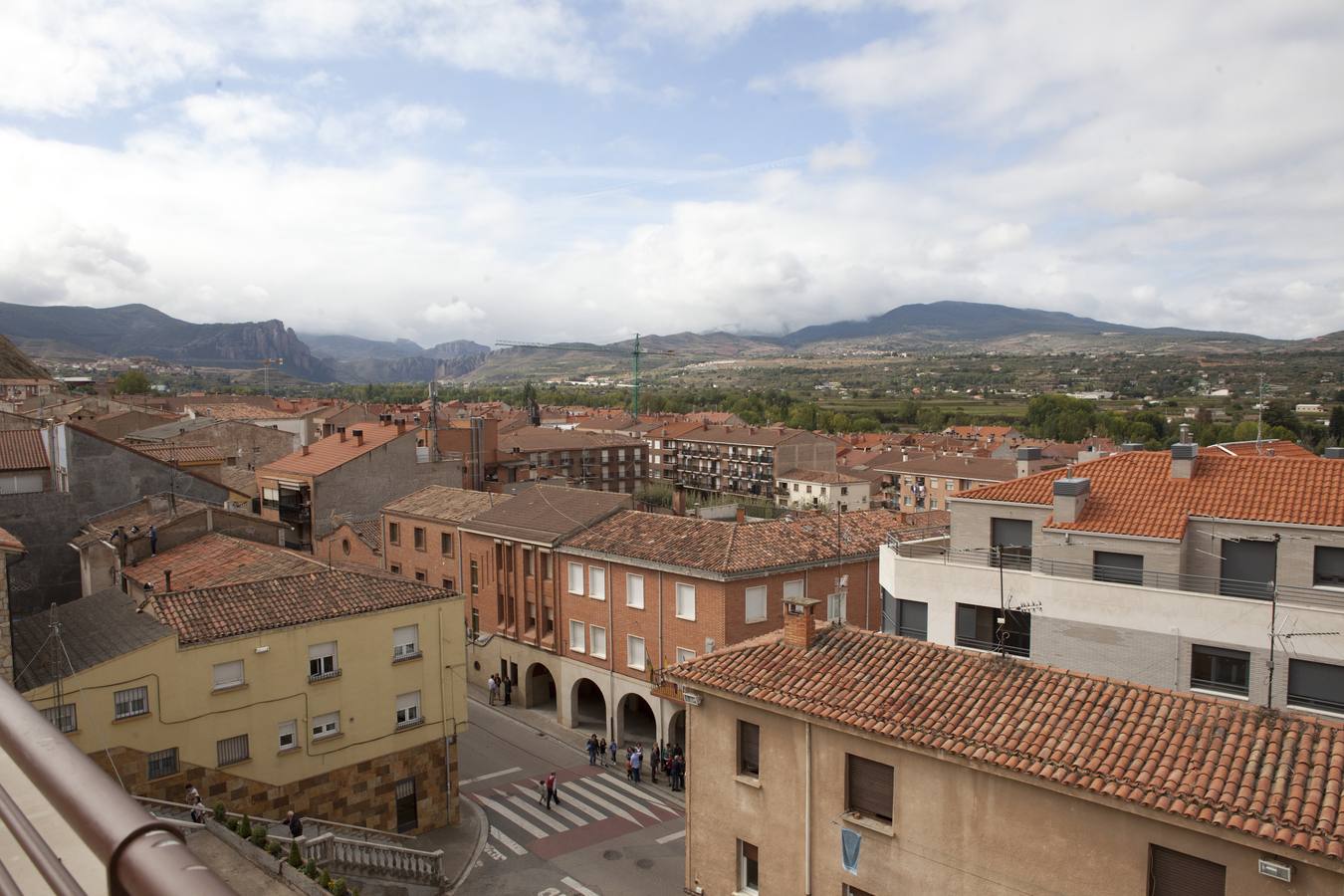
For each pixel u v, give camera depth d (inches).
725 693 971.9
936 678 920.9
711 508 2856.8
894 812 850.8
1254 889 660.7
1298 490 1251.8
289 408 6481.3
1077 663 1269.7
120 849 89.2
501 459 4254.4
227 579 1608.0
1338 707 1074.1
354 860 1332.4
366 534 2913.4
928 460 5664.4
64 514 2087.8
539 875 1534.2
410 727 1603.1
